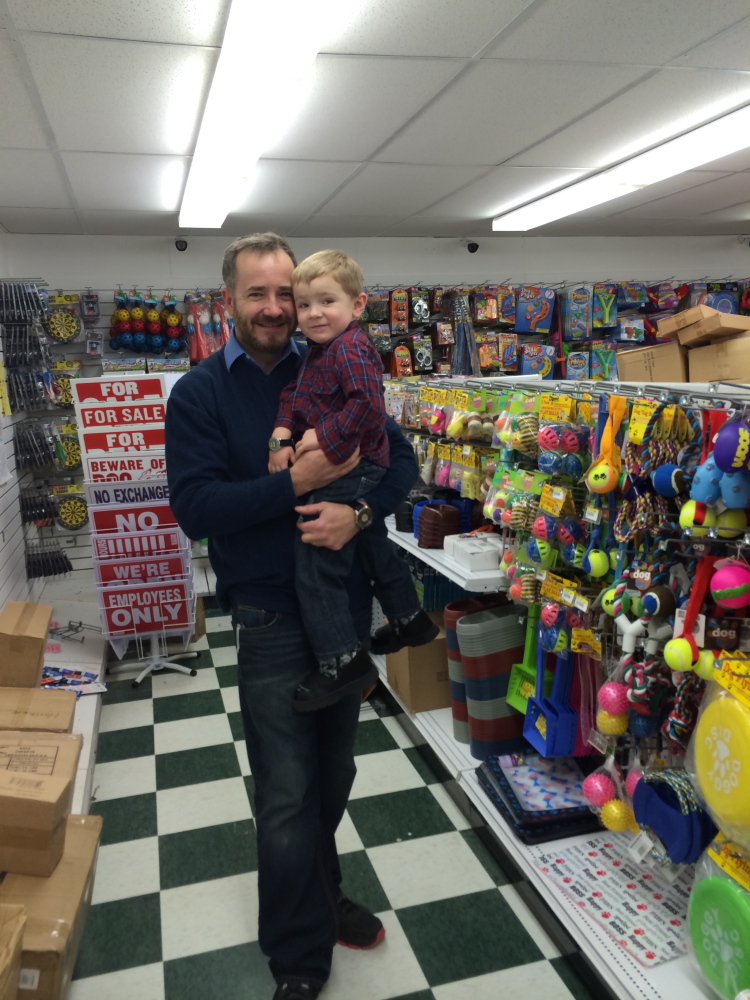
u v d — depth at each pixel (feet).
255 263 4.96
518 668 7.98
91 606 15.21
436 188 14.64
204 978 5.91
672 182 15.17
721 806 4.25
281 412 5.18
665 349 9.95
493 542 8.34
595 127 11.65
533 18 7.96
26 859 5.15
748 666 4.28
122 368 16.52
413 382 11.69
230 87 8.72
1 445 13.33
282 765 5.16
